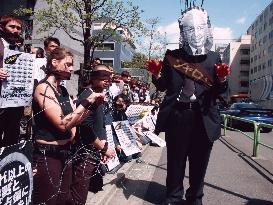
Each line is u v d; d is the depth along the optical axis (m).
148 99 16.75
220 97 4.31
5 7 26.33
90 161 3.75
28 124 4.38
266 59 80.00
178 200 4.45
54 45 4.68
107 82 3.65
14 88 3.56
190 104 4.25
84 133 3.73
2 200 2.37
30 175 2.75
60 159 2.90
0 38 4.06
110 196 4.96
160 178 6.30
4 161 2.38
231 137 13.89
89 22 17.69
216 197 5.23
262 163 8.13
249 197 5.30
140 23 18.33
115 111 7.51
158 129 4.40
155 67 4.32
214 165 7.66
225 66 3.91
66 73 2.93
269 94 29.22
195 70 4.23
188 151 4.41
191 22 4.25
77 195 3.70
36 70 4.45
